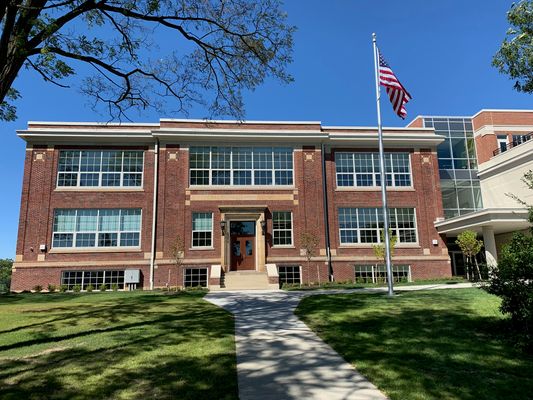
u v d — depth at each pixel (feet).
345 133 98.07
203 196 91.20
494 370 22.57
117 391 20.06
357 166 98.22
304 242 89.25
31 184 88.48
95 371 23.25
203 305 51.75
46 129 90.07
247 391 19.98
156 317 42.19
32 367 24.29
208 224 90.79
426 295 52.90
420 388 19.77
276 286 81.56
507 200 98.94
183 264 87.51
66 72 35.70
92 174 91.15
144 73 41.55
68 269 85.81
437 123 112.88
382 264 93.45
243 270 89.76
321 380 21.57
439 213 97.50
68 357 26.35
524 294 28.78
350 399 18.78
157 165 91.50
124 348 28.50
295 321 39.01
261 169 94.68
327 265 91.15
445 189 108.17
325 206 94.38
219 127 95.09
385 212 57.82
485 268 32.37
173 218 89.45
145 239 88.53
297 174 94.48
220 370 23.36
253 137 93.40
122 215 90.07
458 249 104.47
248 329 35.37
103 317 42.73
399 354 25.95
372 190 96.73
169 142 92.58
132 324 38.09
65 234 88.02
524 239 31.40
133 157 92.99
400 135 98.53
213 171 93.45
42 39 30.81
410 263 93.86
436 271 94.22
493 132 109.91
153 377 22.13
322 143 96.84
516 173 95.76
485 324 33.53
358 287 75.25
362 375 22.30
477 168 111.04
